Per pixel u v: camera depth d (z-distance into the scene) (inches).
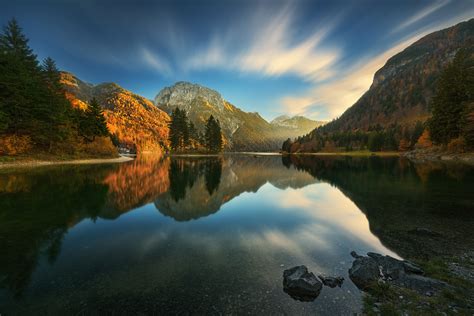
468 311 195.8
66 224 463.5
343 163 2299.5
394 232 409.4
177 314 200.2
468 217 483.5
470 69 2082.9
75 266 290.4
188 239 386.3
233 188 917.8
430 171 1259.8
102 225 460.4
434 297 216.8
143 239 385.7
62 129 1929.1
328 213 549.6
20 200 650.2
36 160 1641.2
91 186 875.4
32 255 323.3
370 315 196.4
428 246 348.2
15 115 1535.4
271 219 505.7
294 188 921.5
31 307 212.1
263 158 3612.2
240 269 280.1
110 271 277.4
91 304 215.2
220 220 499.5
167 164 2112.5
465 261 296.7
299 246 354.3
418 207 567.5
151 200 684.7
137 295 228.4
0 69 1472.7
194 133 5890.8
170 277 262.7
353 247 349.7
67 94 2886.3
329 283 243.6
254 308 207.0
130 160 2613.2
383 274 255.4
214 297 223.6
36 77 1888.5
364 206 595.8
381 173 1295.5
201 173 1417.3
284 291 232.5
